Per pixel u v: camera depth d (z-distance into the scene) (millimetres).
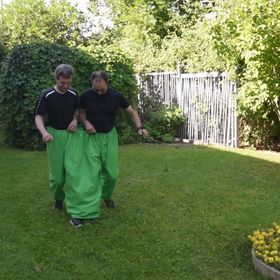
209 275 3061
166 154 7309
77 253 3400
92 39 16703
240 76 7746
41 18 15664
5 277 3033
